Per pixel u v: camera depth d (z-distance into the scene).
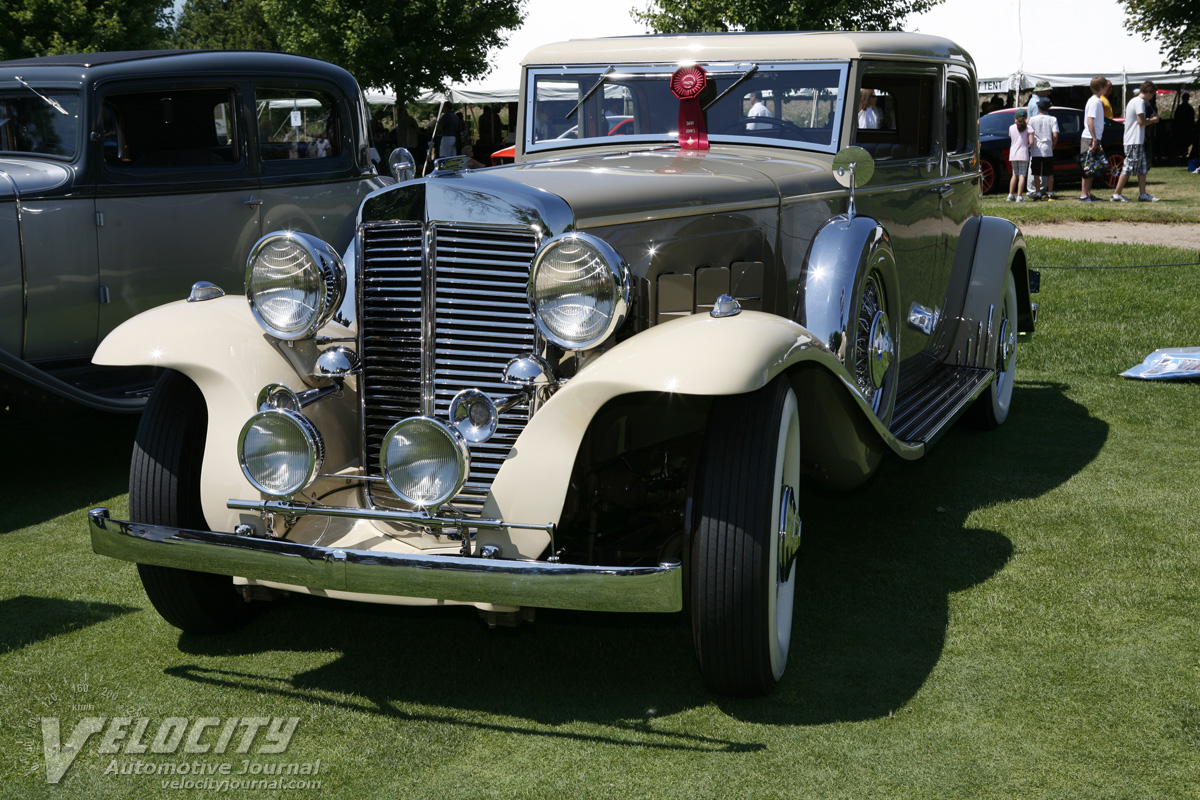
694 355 2.58
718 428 2.78
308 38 18.88
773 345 2.65
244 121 5.96
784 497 2.91
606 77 4.33
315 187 6.43
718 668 2.80
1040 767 2.53
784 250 3.67
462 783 2.52
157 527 2.80
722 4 16.86
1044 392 6.30
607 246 2.73
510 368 2.77
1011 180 18.06
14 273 5.03
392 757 2.63
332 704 2.91
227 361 2.98
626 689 2.98
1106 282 9.22
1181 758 2.55
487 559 2.55
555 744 2.68
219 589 3.26
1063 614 3.36
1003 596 3.51
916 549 3.96
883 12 17.19
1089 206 15.39
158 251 5.61
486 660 3.18
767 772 2.53
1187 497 4.44
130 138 5.52
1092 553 3.86
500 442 2.92
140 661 3.17
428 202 2.91
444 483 2.62
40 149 5.40
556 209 2.86
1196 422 5.60
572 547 3.04
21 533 4.34
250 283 3.04
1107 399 6.10
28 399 4.73
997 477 4.79
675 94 3.97
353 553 2.60
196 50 5.95
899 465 4.99
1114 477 4.73
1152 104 16.12
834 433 3.28
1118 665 3.02
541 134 4.48
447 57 19.30
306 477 2.76
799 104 4.06
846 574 3.73
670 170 3.47
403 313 2.98
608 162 3.64
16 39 18.91
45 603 3.61
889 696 2.88
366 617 3.50
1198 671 2.97
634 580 2.49
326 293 3.04
